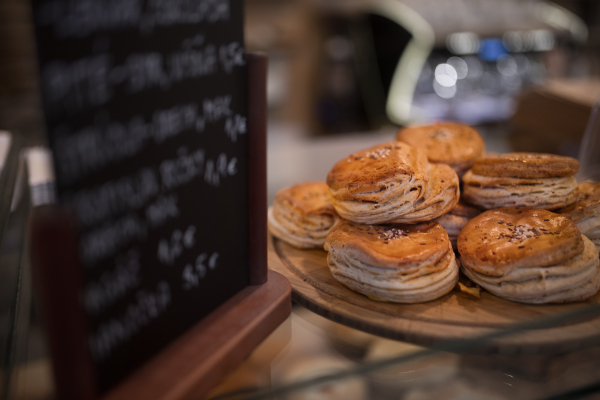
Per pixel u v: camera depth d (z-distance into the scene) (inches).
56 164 9.2
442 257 14.6
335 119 47.1
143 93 10.3
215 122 11.9
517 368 12.5
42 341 12.1
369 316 13.6
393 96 43.6
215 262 12.6
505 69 45.1
